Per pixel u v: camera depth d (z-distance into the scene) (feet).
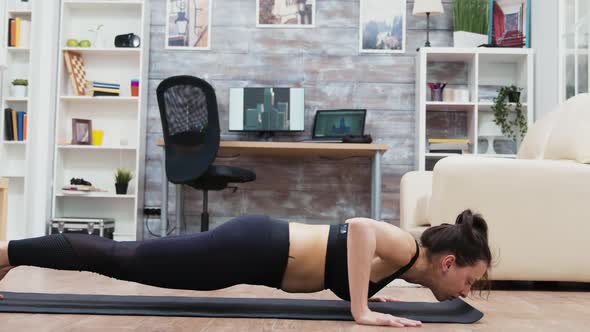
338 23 18.89
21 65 18.38
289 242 6.17
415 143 18.61
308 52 18.85
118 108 18.89
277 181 18.67
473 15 18.35
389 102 18.74
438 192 10.19
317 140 18.15
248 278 6.29
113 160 18.84
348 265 5.98
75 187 17.63
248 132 18.66
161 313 6.36
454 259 5.93
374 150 16.24
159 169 18.76
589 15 13.87
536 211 10.03
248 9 18.94
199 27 18.93
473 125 17.92
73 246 6.18
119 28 19.03
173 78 14.52
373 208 16.48
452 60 18.70
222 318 6.24
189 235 6.27
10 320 5.87
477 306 7.93
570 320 6.69
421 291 9.22
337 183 18.62
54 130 18.26
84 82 18.58
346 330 5.63
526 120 17.72
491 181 10.03
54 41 18.16
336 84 18.80
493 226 10.00
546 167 10.07
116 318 6.10
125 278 6.30
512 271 9.97
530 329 6.04
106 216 18.72
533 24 17.92
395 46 18.81
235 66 18.85
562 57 15.83
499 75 18.78
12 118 17.66
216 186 15.46
